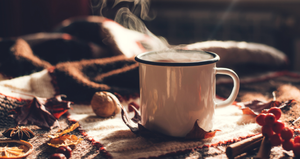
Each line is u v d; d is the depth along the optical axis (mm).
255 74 696
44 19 1674
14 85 527
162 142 406
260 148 373
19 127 421
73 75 549
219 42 731
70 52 781
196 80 397
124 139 417
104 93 484
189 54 442
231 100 432
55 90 544
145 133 408
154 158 375
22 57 629
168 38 1828
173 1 1799
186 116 402
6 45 788
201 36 1768
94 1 1727
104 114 475
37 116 445
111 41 786
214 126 446
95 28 874
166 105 402
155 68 399
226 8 1703
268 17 1586
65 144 393
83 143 408
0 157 358
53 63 765
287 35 1591
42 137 423
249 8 1662
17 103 485
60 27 957
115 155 380
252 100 502
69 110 512
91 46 790
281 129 372
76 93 540
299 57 1602
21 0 1646
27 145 391
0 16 1654
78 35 892
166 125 407
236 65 725
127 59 624
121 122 464
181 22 1792
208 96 408
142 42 845
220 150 391
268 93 580
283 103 484
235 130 438
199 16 1739
